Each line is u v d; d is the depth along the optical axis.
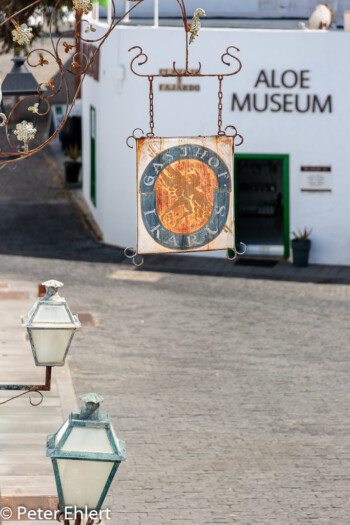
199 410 18.58
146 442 16.88
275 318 25.16
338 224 31.20
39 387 9.48
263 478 15.50
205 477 15.47
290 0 36.88
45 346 9.31
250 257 32.06
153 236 10.88
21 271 29.25
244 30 30.44
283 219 32.31
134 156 31.97
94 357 21.62
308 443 17.03
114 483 15.09
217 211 10.93
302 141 30.91
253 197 35.81
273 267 30.86
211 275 29.66
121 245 32.84
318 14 31.58
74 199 39.97
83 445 7.55
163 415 18.25
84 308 25.50
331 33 30.25
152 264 30.75
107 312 25.23
